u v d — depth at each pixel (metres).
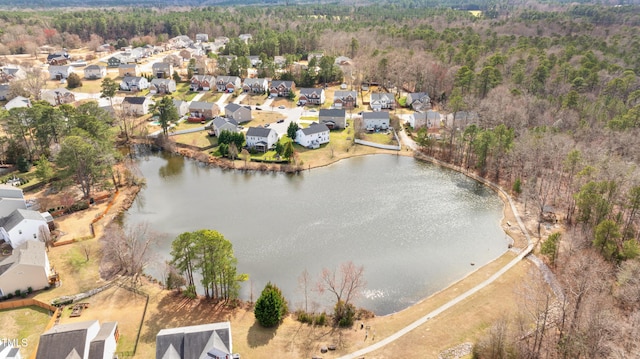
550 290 57.41
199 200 85.88
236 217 79.12
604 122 102.31
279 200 85.62
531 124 109.81
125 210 81.38
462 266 65.44
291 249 69.19
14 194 73.94
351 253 68.31
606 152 86.12
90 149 80.06
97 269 62.66
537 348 46.28
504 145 93.38
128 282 60.03
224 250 53.88
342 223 77.06
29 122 97.38
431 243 71.38
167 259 66.38
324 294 59.03
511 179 92.62
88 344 44.81
